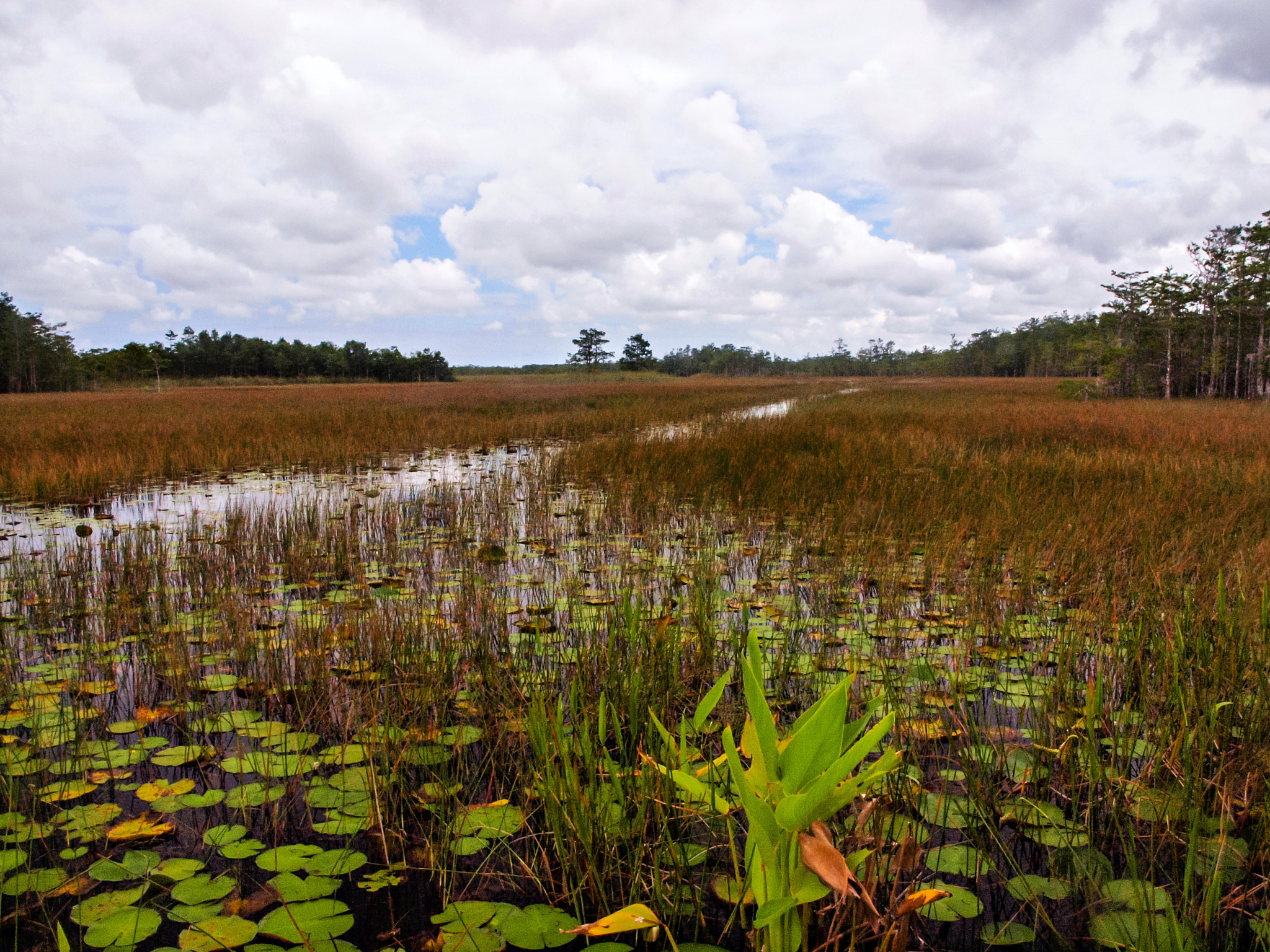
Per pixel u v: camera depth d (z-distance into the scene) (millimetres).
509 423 14758
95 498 6824
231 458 9398
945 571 4059
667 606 3396
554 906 1525
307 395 30938
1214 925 1420
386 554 4633
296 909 1452
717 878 1597
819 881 985
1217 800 1875
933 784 1984
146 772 2062
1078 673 2727
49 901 1497
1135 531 4520
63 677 2680
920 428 11734
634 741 2115
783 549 4789
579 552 4750
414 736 2186
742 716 2338
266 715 2426
